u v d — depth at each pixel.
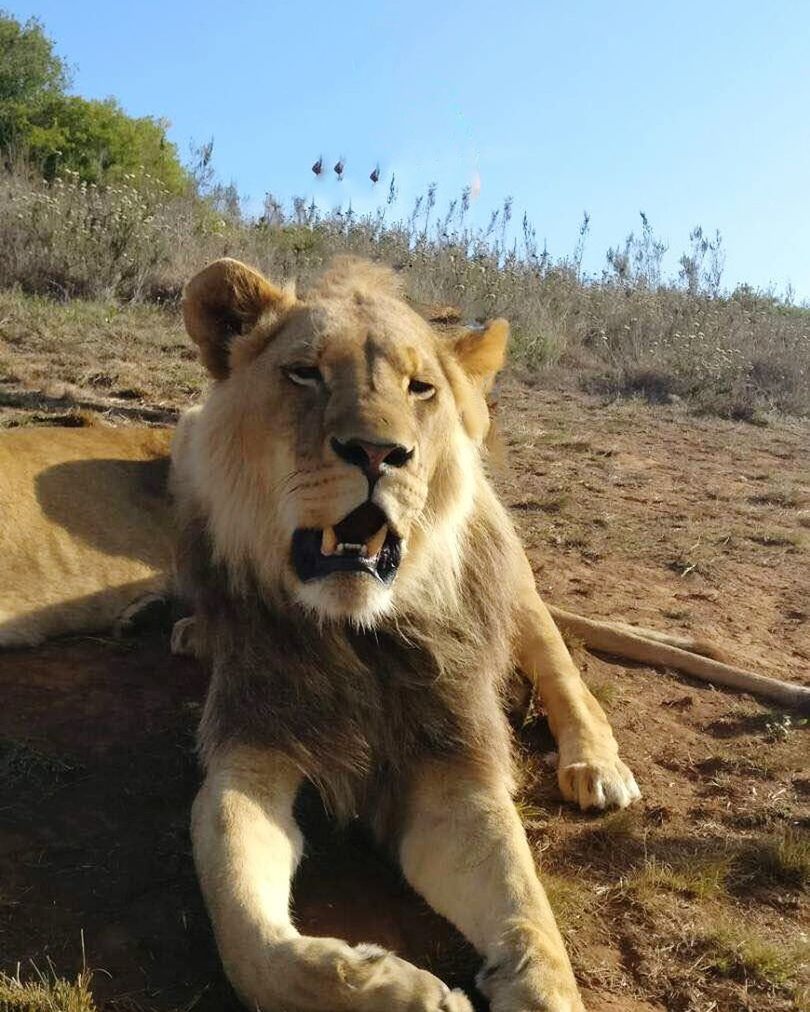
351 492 2.83
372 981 2.31
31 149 19.22
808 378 13.56
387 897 3.03
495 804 3.00
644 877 3.19
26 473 4.43
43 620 4.26
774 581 6.34
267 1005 2.38
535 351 12.96
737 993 2.77
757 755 4.12
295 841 2.98
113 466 4.69
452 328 3.72
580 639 4.90
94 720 3.70
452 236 15.57
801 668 5.10
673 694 4.61
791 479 9.09
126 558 4.53
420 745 3.17
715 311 15.38
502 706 3.83
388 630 3.16
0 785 3.25
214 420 3.28
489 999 2.50
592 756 3.72
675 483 8.48
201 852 2.71
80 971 2.54
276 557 3.10
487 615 3.42
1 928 2.66
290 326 3.17
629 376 12.80
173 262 12.43
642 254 17.08
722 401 12.23
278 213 15.54
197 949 2.68
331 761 3.12
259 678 3.12
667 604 5.70
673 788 3.84
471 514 3.42
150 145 20.80
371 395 2.90
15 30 21.00
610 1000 2.69
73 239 11.73
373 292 3.32
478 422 3.40
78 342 9.28
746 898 3.23
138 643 4.37
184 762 3.48
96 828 3.11
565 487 7.82
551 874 3.21
